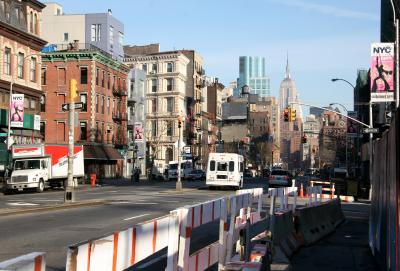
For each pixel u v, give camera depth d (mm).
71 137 24672
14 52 49656
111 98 74188
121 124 78000
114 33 82625
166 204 25359
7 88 48312
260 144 155250
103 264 4164
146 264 10133
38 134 54031
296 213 14125
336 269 10898
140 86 86938
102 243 4129
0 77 47438
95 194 34219
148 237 5082
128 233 4629
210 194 35656
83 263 3844
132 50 107438
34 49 53438
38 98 54156
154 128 100188
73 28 80812
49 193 38375
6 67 48750
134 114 85000
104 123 71688
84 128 67875
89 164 67812
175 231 5594
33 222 17062
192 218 6066
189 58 109312
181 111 101000
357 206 30688
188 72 108812
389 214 9211
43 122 68250
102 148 69875
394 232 8383
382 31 67000
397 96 29297
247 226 9461
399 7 49594
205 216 6664
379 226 11141
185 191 39375
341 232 17750
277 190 12469
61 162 42938
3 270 2873
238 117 151125
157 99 100125
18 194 37719
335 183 40812
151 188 44750
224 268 7660
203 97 122062
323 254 12891
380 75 31781
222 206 7633
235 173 43281
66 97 68062
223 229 7758
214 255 7625
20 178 39312
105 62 71375
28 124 50625
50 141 68000
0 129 47219
